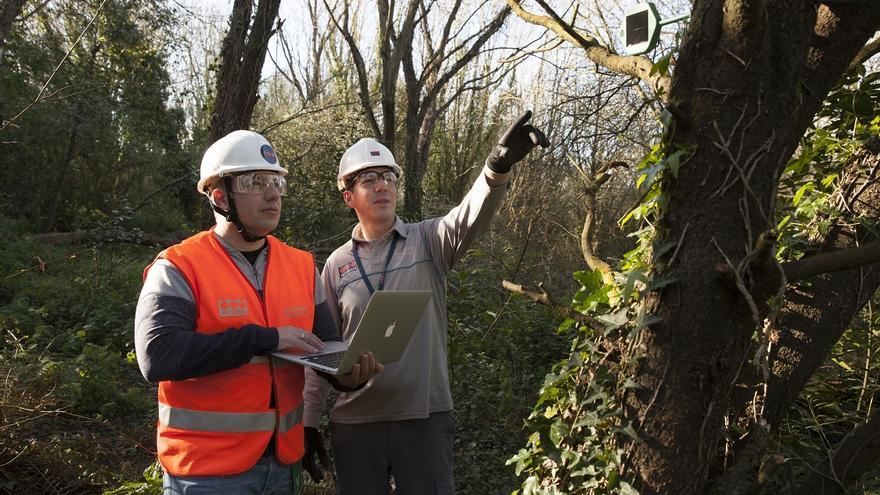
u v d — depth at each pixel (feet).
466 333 20.22
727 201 6.91
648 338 7.34
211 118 27.30
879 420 8.98
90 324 26.66
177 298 7.94
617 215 34.73
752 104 6.85
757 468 10.88
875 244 6.70
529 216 37.63
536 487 8.61
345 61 60.34
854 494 10.39
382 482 10.25
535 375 21.75
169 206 67.05
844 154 10.41
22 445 15.79
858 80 10.39
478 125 59.16
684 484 7.18
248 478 8.10
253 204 8.36
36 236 43.60
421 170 46.93
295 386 8.68
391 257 10.55
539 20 11.12
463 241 10.09
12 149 51.96
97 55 55.77
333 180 40.86
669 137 7.29
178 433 7.96
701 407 7.11
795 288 9.82
